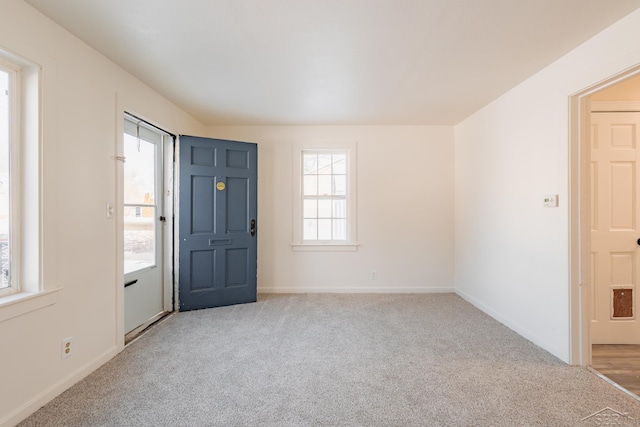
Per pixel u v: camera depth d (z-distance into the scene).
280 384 1.98
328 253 4.19
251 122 4.02
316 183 4.30
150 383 1.98
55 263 1.83
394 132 4.18
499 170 3.11
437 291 4.19
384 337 2.71
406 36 2.02
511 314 2.92
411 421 1.64
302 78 2.67
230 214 3.65
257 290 4.19
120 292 2.41
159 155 3.31
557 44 2.12
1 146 1.67
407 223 4.18
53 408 1.72
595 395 1.87
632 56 1.75
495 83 2.78
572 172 2.23
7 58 1.63
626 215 2.65
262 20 1.84
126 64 2.39
